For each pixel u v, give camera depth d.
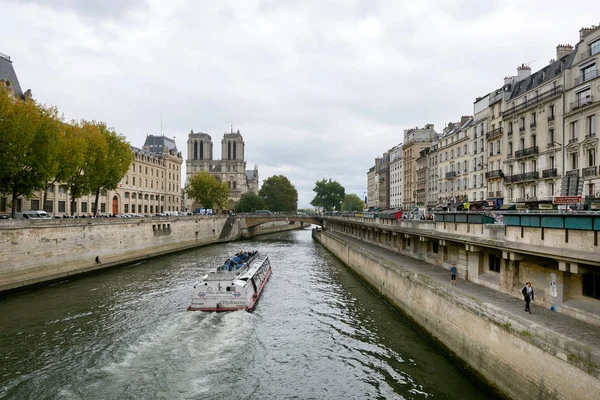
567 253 12.91
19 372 15.35
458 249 23.02
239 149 152.38
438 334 17.69
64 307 24.36
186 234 61.62
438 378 15.04
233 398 13.85
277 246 66.75
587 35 30.23
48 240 32.50
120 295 27.59
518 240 16.33
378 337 19.52
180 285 31.19
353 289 30.73
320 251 58.56
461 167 51.44
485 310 13.82
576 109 30.12
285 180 129.50
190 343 18.42
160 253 51.88
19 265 29.56
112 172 49.22
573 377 9.84
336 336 19.72
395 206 84.44
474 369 14.49
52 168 34.78
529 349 11.47
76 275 35.12
